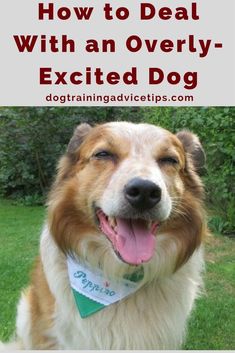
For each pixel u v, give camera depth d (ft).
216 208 4.85
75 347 2.07
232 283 3.61
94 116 7.02
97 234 2.01
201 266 2.25
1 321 2.95
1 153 6.99
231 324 2.94
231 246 4.42
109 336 2.05
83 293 2.03
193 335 2.79
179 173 2.07
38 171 7.11
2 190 7.39
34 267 2.30
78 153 2.12
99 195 1.91
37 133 6.90
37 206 6.89
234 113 4.30
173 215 1.98
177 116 4.89
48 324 2.09
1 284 3.58
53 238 2.07
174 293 2.11
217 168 4.62
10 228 5.44
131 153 1.94
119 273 2.03
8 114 6.86
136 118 7.18
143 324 2.06
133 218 1.82
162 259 2.04
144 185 1.72
